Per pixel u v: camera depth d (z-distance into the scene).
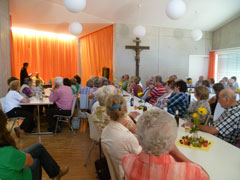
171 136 0.81
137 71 7.10
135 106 3.00
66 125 4.35
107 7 5.99
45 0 5.88
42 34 7.84
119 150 1.35
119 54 6.96
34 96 4.30
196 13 6.43
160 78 4.00
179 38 7.61
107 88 2.13
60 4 6.09
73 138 3.59
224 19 6.98
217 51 7.81
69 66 8.70
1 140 1.23
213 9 6.25
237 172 1.24
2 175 1.20
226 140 1.90
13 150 1.25
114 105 1.44
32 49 7.67
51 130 3.83
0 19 4.23
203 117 2.07
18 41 7.34
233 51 7.08
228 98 1.89
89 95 3.86
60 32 7.73
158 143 0.80
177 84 2.79
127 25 6.96
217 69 7.98
